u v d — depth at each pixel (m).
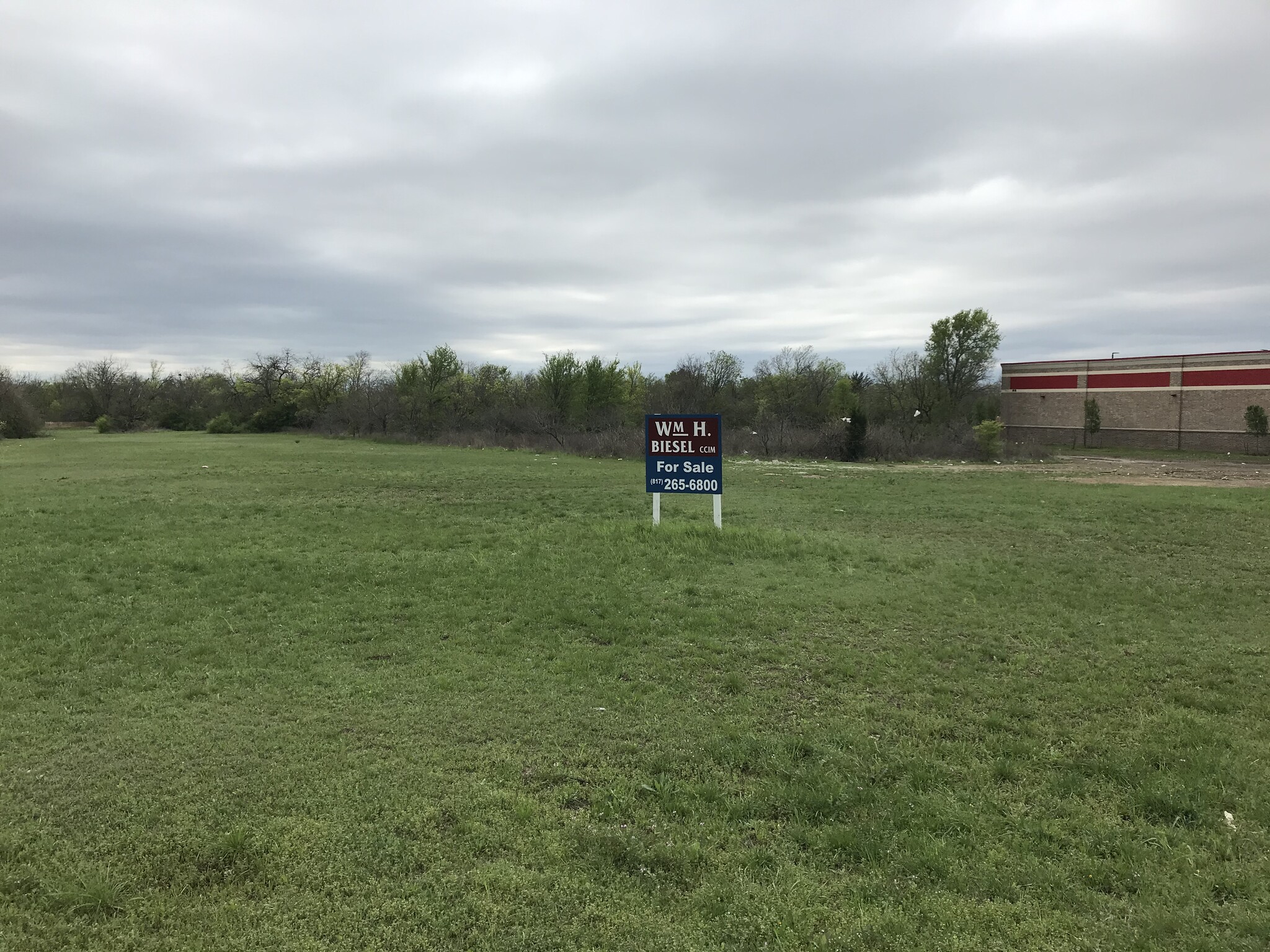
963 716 5.45
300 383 77.50
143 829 3.83
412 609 8.11
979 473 28.92
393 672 6.23
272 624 7.53
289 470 25.06
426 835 3.81
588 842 3.74
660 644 7.06
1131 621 8.02
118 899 3.29
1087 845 3.74
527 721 5.26
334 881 3.45
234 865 3.54
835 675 6.28
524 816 3.97
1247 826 3.91
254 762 4.58
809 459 37.22
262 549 11.22
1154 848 3.70
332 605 8.24
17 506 15.41
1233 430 49.28
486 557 10.76
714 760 4.68
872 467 32.22
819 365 63.78
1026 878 3.47
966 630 7.64
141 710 5.38
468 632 7.37
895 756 4.76
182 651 6.68
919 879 3.48
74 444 45.47
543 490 19.70
